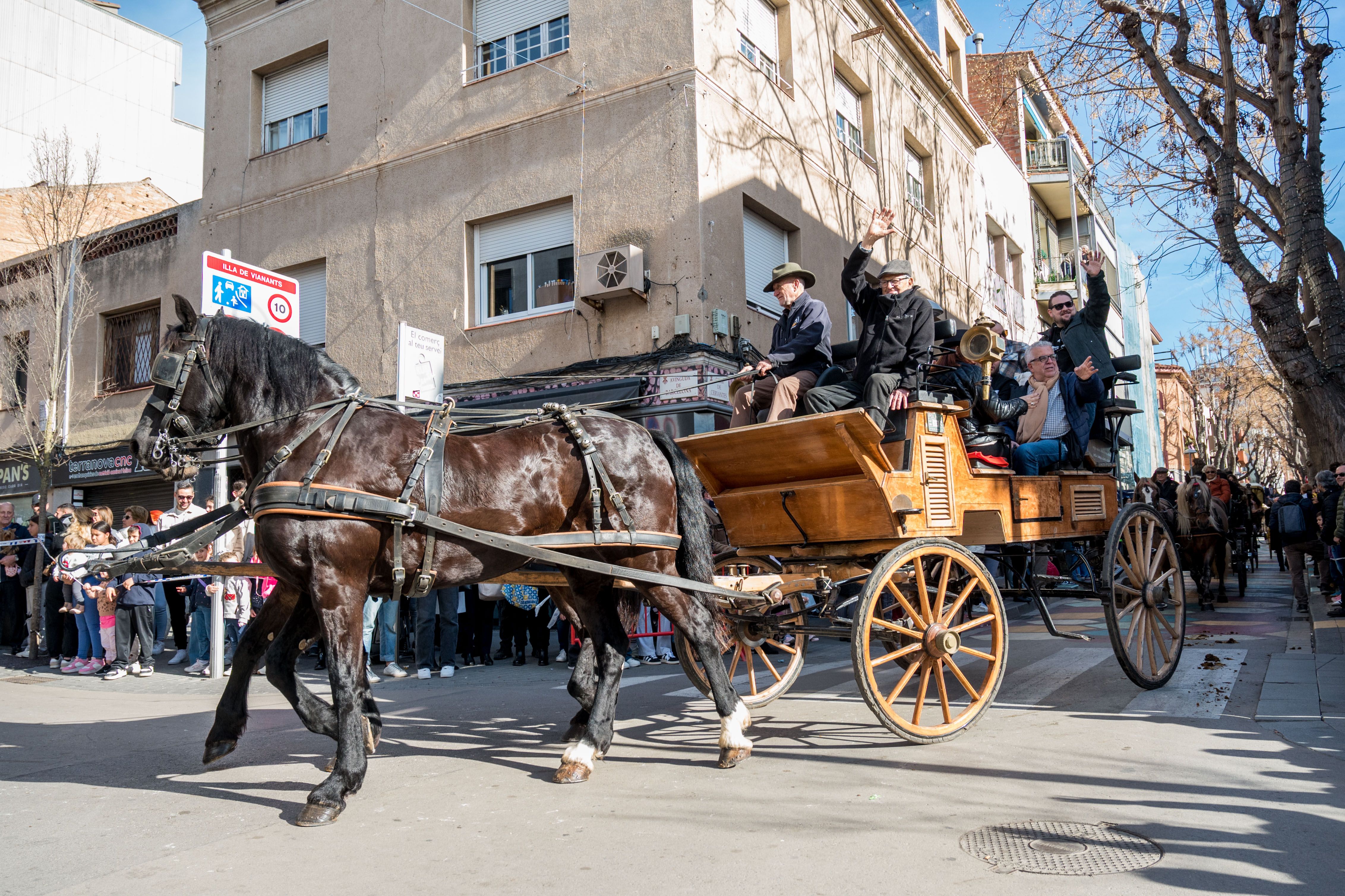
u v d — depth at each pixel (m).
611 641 5.00
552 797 4.27
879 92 16.70
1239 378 34.97
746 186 12.28
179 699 7.85
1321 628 8.84
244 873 3.38
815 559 5.51
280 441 4.34
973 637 9.32
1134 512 6.11
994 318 22.08
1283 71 10.12
